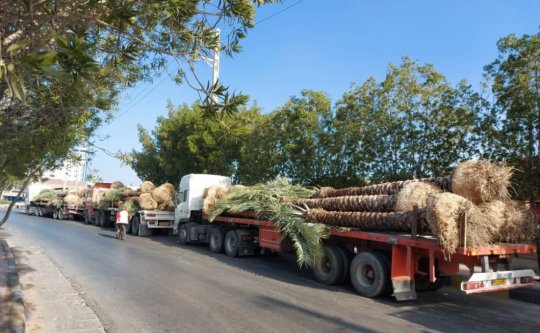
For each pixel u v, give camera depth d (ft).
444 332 21.75
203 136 76.95
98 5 11.18
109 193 87.10
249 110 72.28
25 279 31.60
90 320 22.17
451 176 28.07
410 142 57.00
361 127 59.67
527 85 49.08
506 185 26.21
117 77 19.84
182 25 14.28
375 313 25.09
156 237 70.13
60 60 8.77
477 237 24.59
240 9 14.37
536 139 49.83
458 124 54.24
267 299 27.53
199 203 58.90
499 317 25.04
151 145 101.24
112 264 39.40
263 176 70.95
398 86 57.26
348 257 33.04
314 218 35.55
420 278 30.96
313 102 66.64
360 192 34.65
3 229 72.95
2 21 10.59
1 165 23.54
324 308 25.76
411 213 27.40
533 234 26.99
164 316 23.07
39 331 20.31
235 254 47.01
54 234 67.41
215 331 20.76
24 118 20.49
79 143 29.48
